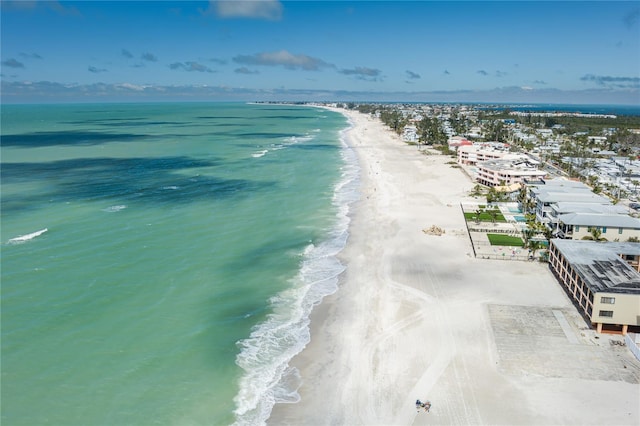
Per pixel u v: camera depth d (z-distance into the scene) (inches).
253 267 2965.1
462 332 2220.7
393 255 3201.3
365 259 3127.5
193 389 1833.2
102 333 2177.7
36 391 1785.2
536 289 2677.2
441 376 1895.9
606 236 3277.6
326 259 3120.1
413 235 3619.6
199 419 1676.9
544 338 2166.6
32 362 1947.6
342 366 1975.9
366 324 2305.6
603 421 1643.7
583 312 2402.8
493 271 2935.5
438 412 1692.9
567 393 1787.6
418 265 3034.0
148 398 1775.3
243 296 2588.6
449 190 5201.8
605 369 1935.3
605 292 2160.4
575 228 3312.0
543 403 1733.5
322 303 2524.6
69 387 1814.7
